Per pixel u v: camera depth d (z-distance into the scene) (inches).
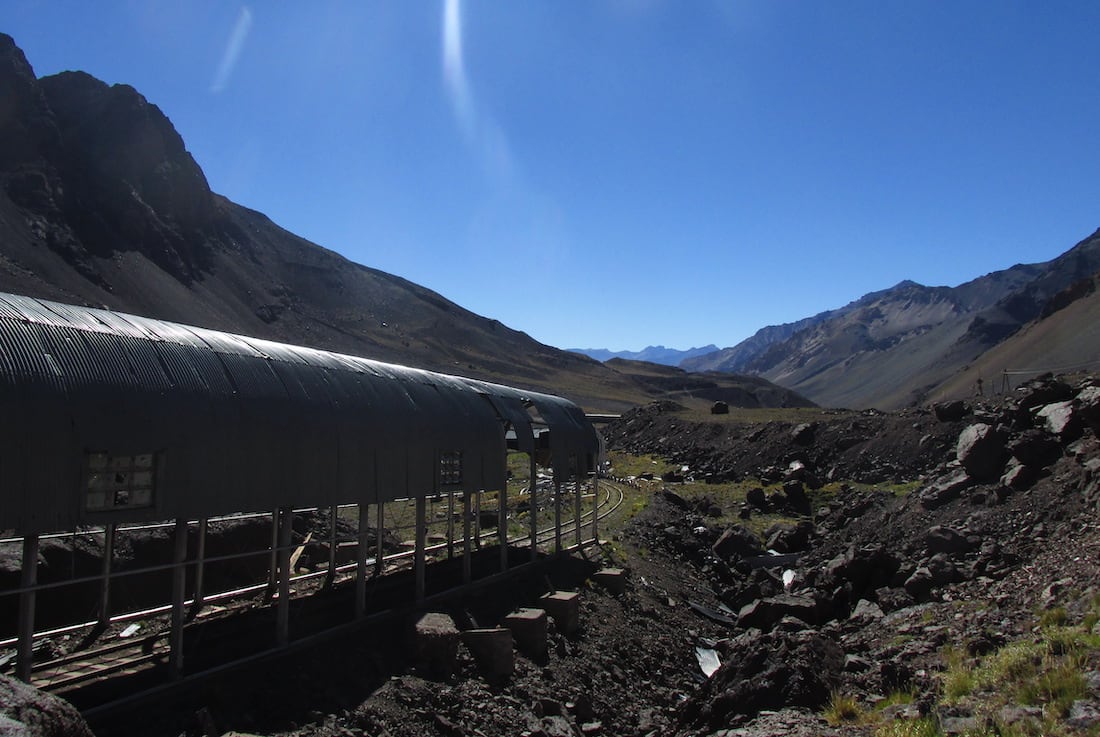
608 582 885.8
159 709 430.6
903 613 709.9
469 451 738.2
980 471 1067.9
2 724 241.8
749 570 1144.8
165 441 439.8
